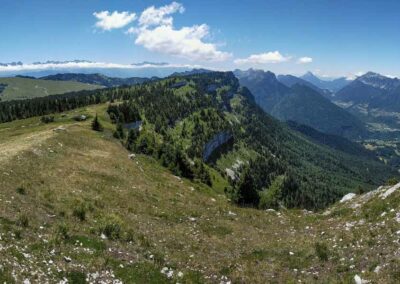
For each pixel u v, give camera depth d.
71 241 22.88
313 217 40.22
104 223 27.33
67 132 78.00
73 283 18.25
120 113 173.12
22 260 18.23
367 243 25.27
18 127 163.00
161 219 34.94
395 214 28.83
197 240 29.58
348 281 20.31
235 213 42.47
